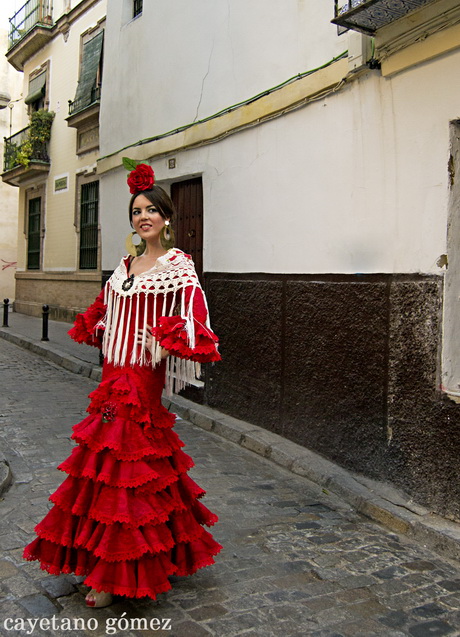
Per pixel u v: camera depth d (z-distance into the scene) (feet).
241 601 9.85
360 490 14.70
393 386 14.53
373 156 15.26
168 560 9.20
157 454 9.17
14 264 74.28
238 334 20.85
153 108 26.45
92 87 45.47
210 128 22.09
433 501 13.39
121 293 9.58
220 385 21.95
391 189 14.74
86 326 10.09
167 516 9.04
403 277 14.34
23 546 11.32
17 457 16.78
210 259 22.47
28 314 59.57
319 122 17.13
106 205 30.66
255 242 20.03
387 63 14.44
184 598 9.82
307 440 17.62
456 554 11.90
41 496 13.91
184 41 24.27
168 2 25.45
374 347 15.14
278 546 12.05
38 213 58.70
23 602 9.43
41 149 55.31
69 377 29.91
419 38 13.42
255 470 16.98
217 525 12.90
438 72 13.38
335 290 16.55
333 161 16.63
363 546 12.32
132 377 9.41
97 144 46.14
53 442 18.38
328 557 11.68
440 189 13.42
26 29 57.11
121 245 29.07
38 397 24.80
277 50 19.08
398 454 14.37
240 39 20.88
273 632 9.04
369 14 13.44
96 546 8.76
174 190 26.14
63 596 9.66
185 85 24.17
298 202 18.04
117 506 8.71
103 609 9.34
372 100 15.23
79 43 49.14
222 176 21.80
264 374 19.57
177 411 22.89
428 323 13.61
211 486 15.38
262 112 19.29
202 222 24.11
